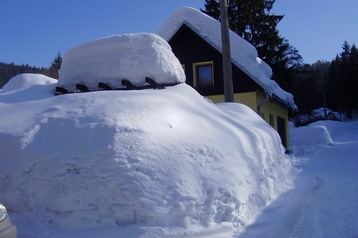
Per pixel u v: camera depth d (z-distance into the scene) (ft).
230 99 38.11
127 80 25.02
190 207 16.08
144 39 25.53
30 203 16.70
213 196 17.02
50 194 16.48
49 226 16.12
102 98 20.24
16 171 17.25
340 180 31.94
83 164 16.46
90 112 18.65
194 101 24.16
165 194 15.98
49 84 28.58
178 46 58.49
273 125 64.28
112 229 15.44
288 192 25.31
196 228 15.96
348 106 218.18
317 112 223.30
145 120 18.30
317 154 62.28
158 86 24.73
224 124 22.35
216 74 56.18
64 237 15.34
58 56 125.59
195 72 57.77
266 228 17.71
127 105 19.10
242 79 53.36
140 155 16.67
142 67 24.64
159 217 15.56
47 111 19.58
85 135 17.29
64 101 20.57
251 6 105.40
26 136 18.06
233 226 16.84
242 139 21.81
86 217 15.89
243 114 29.81
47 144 17.49
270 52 108.88
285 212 20.48
